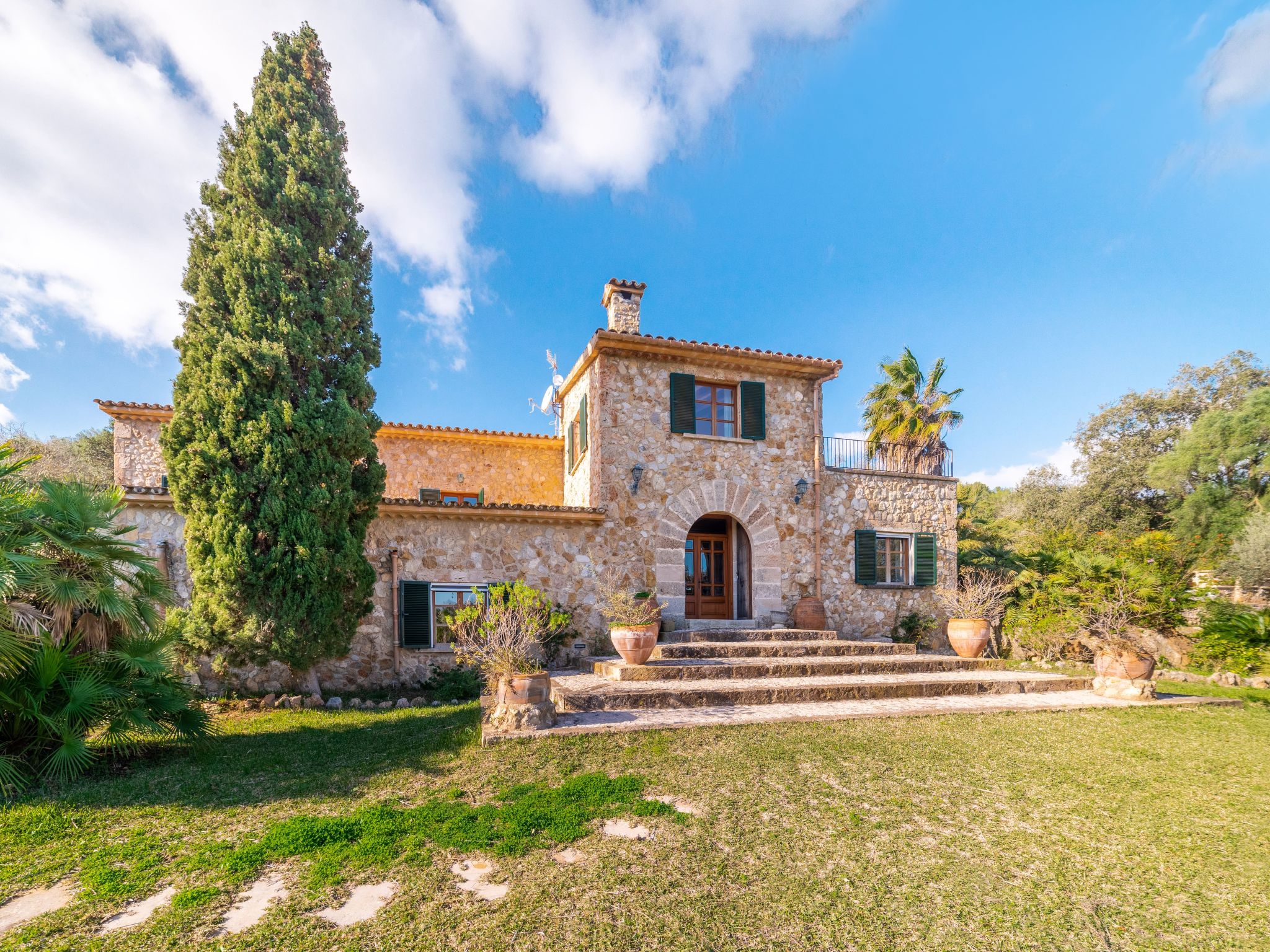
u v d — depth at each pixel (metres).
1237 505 19.58
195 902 3.13
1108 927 3.11
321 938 2.84
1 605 5.07
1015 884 3.53
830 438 13.68
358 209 10.42
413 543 10.38
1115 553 13.26
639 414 11.86
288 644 8.43
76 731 5.32
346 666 9.84
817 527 12.88
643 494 11.70
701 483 12.13
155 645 6.14
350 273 9.77
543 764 5.46
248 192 9.27
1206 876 3.68
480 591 10.59
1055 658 12.52
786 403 13.05
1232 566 14.95
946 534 14.30
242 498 8.48
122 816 4.34
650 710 7.45
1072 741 6.54
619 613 9.20
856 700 8.29
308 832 3.92
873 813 4.56
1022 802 4.84
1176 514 21.28
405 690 9.73
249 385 8.65
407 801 4.64
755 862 3.72
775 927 3.04
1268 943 3.00
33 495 5.96
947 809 4.65
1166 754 6.13
